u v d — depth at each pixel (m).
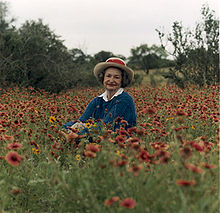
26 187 2.42
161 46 11.66
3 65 12.38
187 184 1.61
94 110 4.03
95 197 1.98
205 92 7.96
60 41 14.77
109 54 29.41
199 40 11.38
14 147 2.37
